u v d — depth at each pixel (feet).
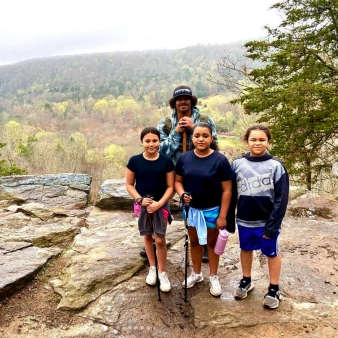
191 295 9.62
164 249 9.66
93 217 16.57
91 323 8.68
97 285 9.96
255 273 10.64
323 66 28.55
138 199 9.11
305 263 11.12
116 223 15.29
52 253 12.19
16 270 10.61
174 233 13.56
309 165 29.73
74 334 8.32
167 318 8.80
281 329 8.21
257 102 27.50
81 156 101.04
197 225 8.82
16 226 14.99
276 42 29.78
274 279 8.85
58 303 9.50
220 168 8.52
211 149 9.06
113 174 86.89
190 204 9.00
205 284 10.11
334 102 24.50
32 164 79.15
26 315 9.07
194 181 8.62
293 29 30.09
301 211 16.06
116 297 9.57
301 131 27.48
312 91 24.52
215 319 8.60
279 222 8.18
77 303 9.28
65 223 15.76
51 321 8.82
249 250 8.94
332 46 29.94
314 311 8.79
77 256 11.60
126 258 11.30
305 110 25.80
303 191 18.81
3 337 8.27
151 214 9.37
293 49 27.71
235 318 8.60
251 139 8.48
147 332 8.38
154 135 8.96
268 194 8.32
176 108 10.74
